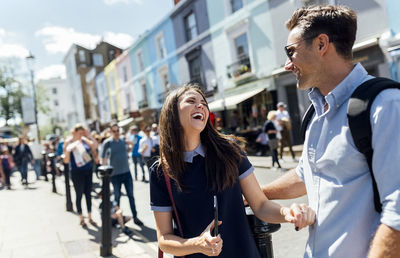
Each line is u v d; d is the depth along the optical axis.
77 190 5.22
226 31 13.55
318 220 1.15
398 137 0.92
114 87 27.09
